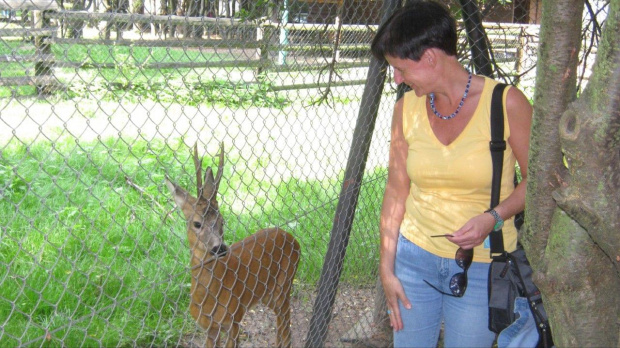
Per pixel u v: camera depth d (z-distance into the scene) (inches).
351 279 192.2
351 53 182.1
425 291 109.0
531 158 80.0
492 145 99.1
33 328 145.1
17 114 262.5
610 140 69.6
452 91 99.9
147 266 176.6
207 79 205.2
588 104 70.1
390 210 113.0
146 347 152.3
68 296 159.5
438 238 105.0
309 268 191.0
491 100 99.1
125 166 250.2
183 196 146.1
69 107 280.7
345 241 145.8
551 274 81.4
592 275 80.6
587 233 78.4
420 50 95.8
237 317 157.9
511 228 105.0
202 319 150.8
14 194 211.6
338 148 308.8
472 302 105.0
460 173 100.9
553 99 75.2
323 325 149.1
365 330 171.9
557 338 86.1
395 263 112.3
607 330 84.0
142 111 306.0
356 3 164.2
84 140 271.0
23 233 184.1
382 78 141.6
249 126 320.5
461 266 101.8
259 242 161.2
